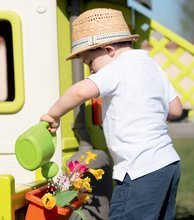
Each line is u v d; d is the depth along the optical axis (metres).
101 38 1.73
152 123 1.67
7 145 1.87
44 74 1.89
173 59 2.67
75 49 1.78
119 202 1.65
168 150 1.67
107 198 1.99
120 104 1.67
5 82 1.95
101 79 1.64
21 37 1.88
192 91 2.67
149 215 1.62
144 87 1.69
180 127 2.22
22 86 1.88
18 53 1.88
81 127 2.01
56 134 1.78
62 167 1.80
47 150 1.61
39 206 1.55
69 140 1.97
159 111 1.71
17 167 1.87
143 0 2.62
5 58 1.95
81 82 1.64
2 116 1.89
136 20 2.65
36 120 1.88
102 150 2.14
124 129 1.65
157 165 1.62
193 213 2.93
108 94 1.66
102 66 1.75
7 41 1.95
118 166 1.66
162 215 1.72
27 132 1.59
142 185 1.61
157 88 1.73
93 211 1.91
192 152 5.45
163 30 2.65
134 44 2.61
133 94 1.67
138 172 1.62
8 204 1.49
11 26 1.90
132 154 1.63
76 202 1.63
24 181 1.86
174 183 1.69
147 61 1.76
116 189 1.66
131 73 1.69
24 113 1.88
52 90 1.89
